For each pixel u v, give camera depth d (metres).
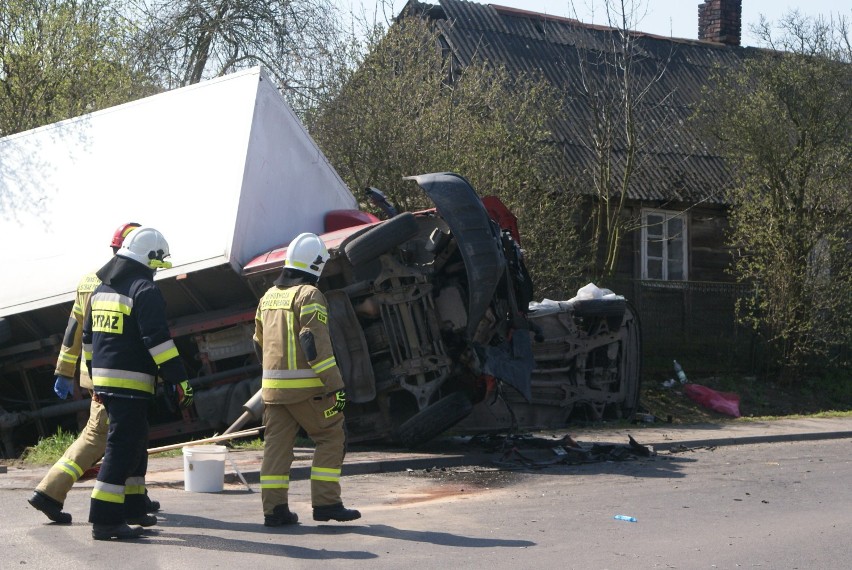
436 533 6.55
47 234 11.98
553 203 16.88
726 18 26.03
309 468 9.20
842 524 7.16
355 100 16.55
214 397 10.92
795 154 17.62
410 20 17.44
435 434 10.45
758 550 6.23
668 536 6.63
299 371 6.54
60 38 17.52
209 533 6.37
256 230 11.34
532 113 17.44
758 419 15.50
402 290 10.55
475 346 10.26
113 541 6.04
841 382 18.83
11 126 17.41
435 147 16.36
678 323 18.22
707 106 19.20
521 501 8.06
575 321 13.41
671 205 20.47
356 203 14.02
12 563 5.43
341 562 5.60
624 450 10.95
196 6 19.95
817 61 17.72
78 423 11.68
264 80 12.24
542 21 22.58
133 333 6.18
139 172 11.97
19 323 11.72
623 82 18.86
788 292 17.83
